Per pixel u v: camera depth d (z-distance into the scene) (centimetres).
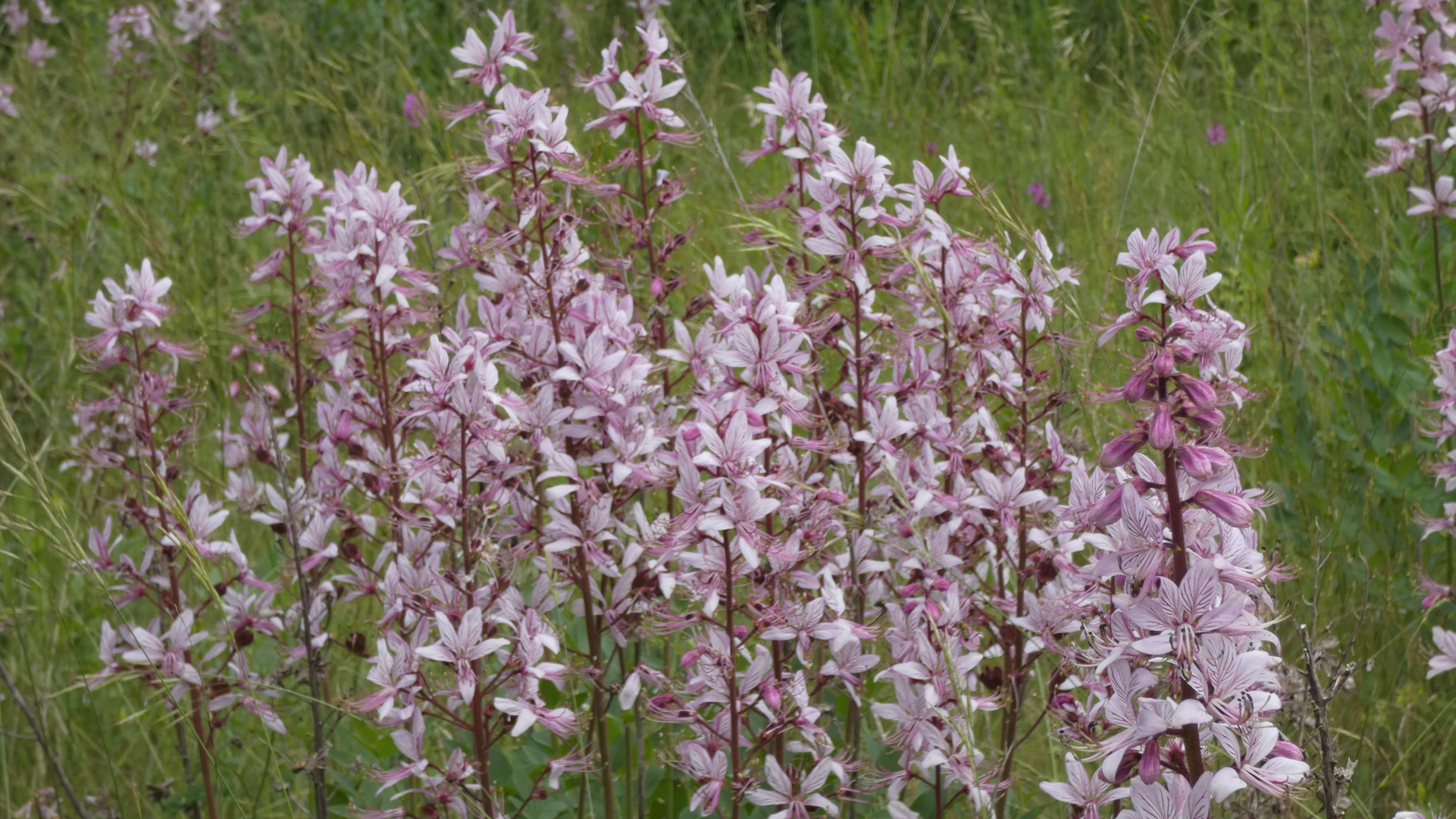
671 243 299
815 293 293
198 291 504
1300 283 498
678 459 238
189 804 316
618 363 255
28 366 588
